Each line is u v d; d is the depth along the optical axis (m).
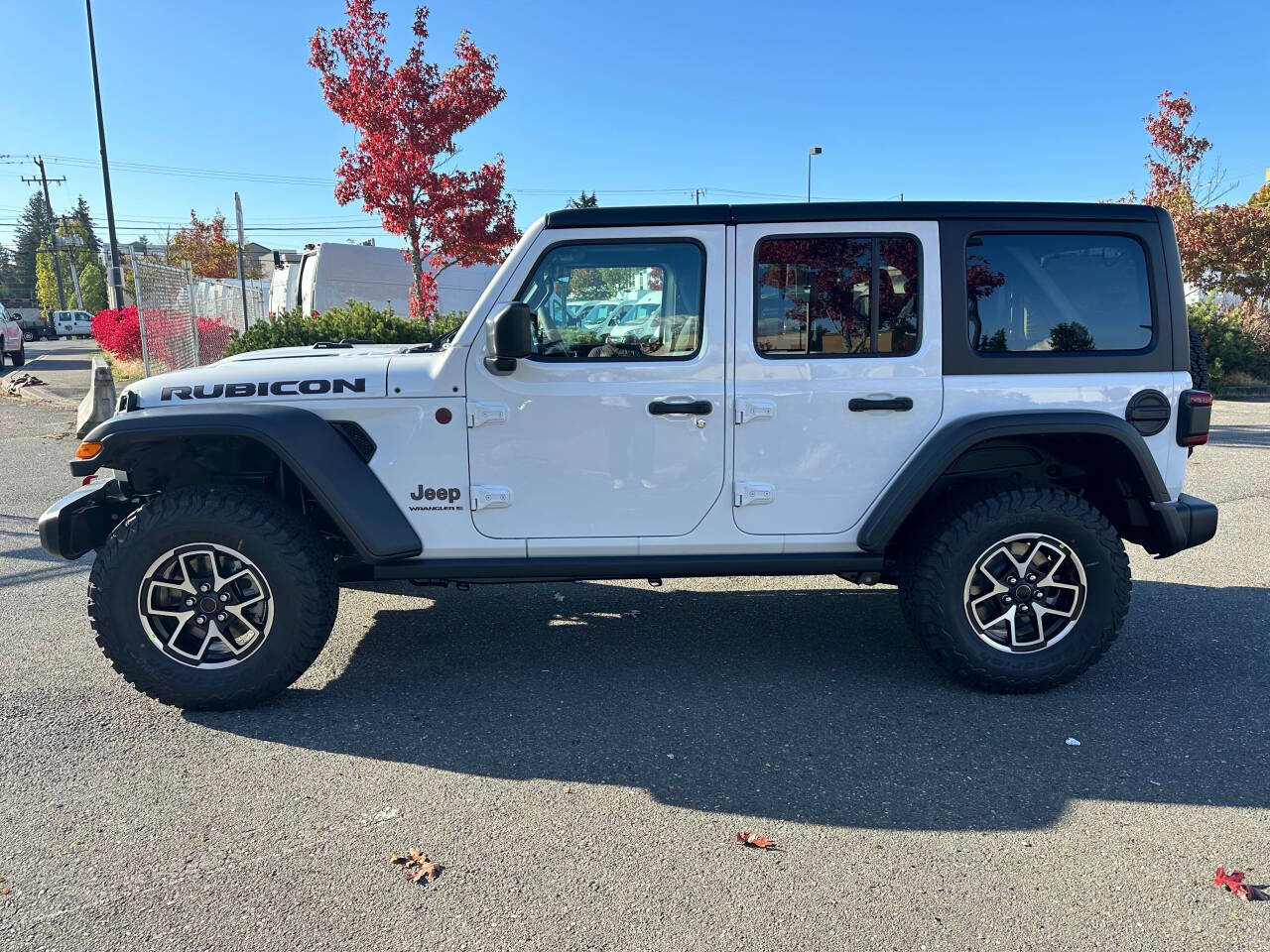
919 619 3.85
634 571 3.84
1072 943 2.34
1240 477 8.65
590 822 2.92
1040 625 3.85
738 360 3.75
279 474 4.00
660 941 2.35
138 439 3.54
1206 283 17.02
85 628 4.76
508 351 3.42
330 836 2.84
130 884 2.59
